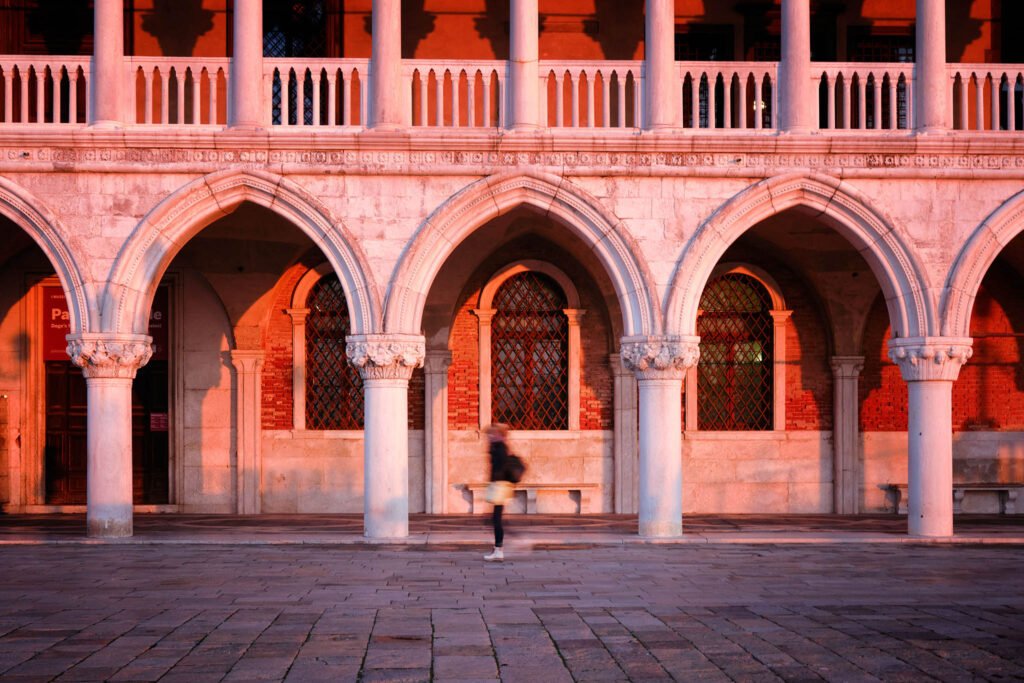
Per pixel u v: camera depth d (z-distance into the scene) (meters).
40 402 20.75
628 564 14.05
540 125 16.67
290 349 20.95
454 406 20.95
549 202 16.44
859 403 21.34
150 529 17.66
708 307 21.45
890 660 8.48
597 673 8.09
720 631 9.61
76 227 16.12
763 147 16.45
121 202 16.17
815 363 21.38
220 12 20.17
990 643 9.09
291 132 16.17
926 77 16.69
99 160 16.12
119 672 8.09
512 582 12.50
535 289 21.28
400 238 16.28
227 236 20.00
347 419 21.08
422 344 16.31
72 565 13.91
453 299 20.67
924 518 16.62
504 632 9.57
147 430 20.92
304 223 16.30
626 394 20.88
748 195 16.38
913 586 12.25
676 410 16.45
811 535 16.70
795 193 16.52
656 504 16.38
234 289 20.53
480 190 16.23
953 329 16.53
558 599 11.34
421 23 20.33
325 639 9.27
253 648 8.92
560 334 21.23
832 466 21.25
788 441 21.22
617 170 16.34
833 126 16.72
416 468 20.86
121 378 16.28
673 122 16.61
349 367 21.08
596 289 21.11
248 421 20.66
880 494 21.22
